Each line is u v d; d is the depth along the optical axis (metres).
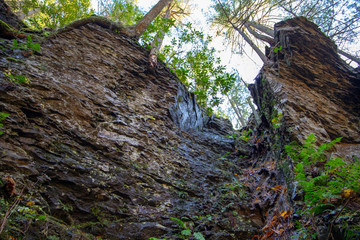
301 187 3.73
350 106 6.86
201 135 7.96
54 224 2.56
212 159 6.30
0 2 6.23
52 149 3.44
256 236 3.77
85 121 4.45
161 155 5.07
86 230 2.91
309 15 11.70
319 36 8.99
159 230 3.38
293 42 8.26
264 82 7.46
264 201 4.52
